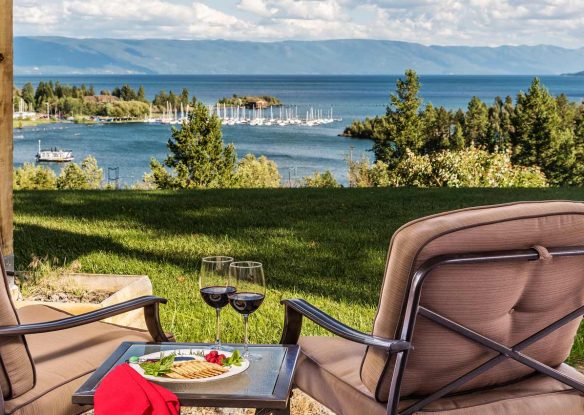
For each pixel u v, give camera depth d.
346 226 8.55
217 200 11.07
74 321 2.51
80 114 143.38
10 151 4.39
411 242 2.11
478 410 2.30
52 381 2.55
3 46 4.23
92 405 2.48
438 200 11.37
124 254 6.75
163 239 7.56
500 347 2.29
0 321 2.37
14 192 12.47
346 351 2.73
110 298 3.93
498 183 15.61
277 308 5.16
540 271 2.26
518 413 2.33
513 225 2.17
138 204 10.48
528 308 2.33
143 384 2.26
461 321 2.22
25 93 143.25
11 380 2.39
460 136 64.00
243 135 110.94
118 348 2.78
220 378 2.44
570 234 2.27
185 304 5.21
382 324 2.23
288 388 2.37
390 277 2.18
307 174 68.06
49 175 43.34
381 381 2.25
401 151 50.06
